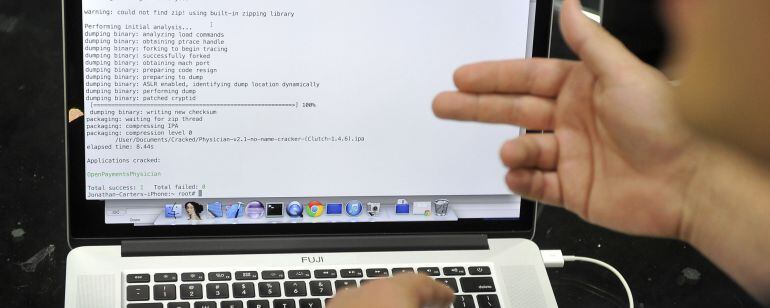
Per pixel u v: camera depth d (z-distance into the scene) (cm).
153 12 70
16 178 86
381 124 74
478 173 76
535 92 68
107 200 72
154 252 72
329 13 72
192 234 74
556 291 80
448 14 73
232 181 74
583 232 88
